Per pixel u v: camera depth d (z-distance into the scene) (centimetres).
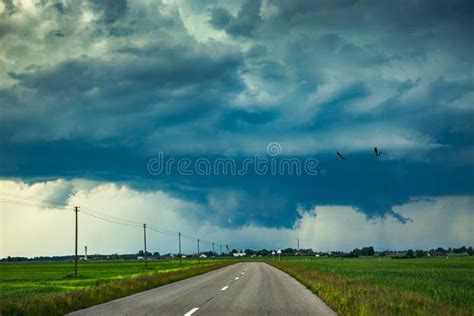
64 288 3869
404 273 5625
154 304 2033
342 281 3369
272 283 3603
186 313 1712
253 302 2148
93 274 7138
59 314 1661
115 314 1672
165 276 4066
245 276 4784
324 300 2242
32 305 1653
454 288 3122
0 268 12644
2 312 1477
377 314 1499
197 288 3067
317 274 4575
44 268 12219
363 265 9225
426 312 1555
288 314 1728
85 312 1730
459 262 11438
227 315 1673
